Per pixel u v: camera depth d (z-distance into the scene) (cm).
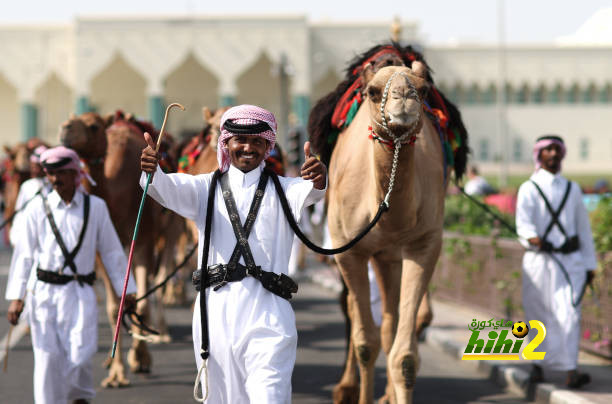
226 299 633
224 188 652
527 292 1077
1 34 9281
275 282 638
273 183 659
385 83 707
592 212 1382
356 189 855
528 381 1077
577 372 1039
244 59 8981
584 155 10175
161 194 639
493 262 1580
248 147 648
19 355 1348
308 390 1120
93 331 870
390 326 929
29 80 9300
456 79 9969
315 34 9294
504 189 3306
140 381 1154
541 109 10112
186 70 9825
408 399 809
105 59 8906
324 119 980
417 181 834
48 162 861
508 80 10056
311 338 1538
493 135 10038
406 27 9262
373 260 930
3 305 1936
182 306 1923
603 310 1220
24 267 865
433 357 1349
